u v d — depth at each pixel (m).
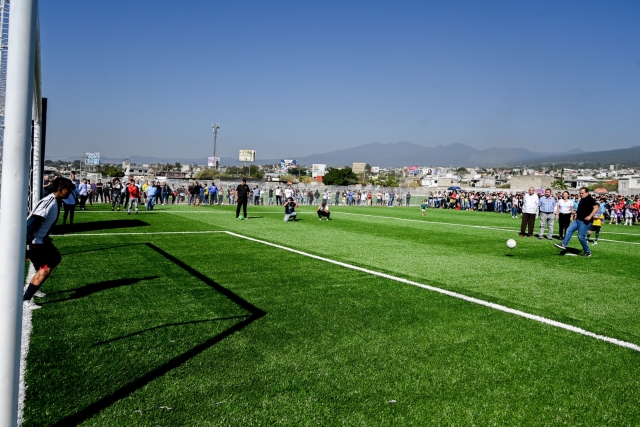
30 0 2.39
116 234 13.75
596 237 16.39
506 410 3.66
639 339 5.51
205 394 3.70
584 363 4.69
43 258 5.91
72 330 5.09
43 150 13.32
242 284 7.70
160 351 4.57
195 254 10.61
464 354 4.82
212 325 5.46
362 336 5.26
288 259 10.35
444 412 3.58
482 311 6.48
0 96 6.83
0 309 2.34
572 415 3.63
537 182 81.62
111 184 28.61
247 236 14.48
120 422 3.23
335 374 4.19
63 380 3.84
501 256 12.13
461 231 19.00
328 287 7.68
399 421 3.42
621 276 9.66
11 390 2.36
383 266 9.88
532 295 7.61
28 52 2.39
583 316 6.41
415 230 18.84
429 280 8.54
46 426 3.14
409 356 4.70
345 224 20.81
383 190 53.69
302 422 3.34
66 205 15.27
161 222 18.22
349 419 3.41
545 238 17.22
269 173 146.50
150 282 7.58
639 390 4.12
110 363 4.23
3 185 2.35
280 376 4.10
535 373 4.40
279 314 6.02
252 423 3.30
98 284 7.29
